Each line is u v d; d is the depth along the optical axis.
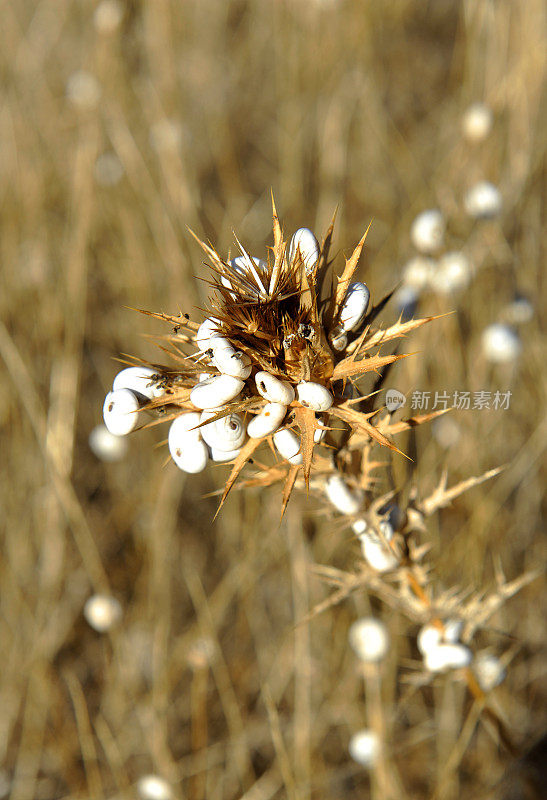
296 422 0.73
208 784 1.15
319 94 1.78
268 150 1.92
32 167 1.62
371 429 0.73
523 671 1.18
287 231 1.55
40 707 1.21
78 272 1.42
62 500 1.18
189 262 1.40
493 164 1.46
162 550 1.25
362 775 1.16
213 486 1.39
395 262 1.48
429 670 0.84
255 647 1.25
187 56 2.00
